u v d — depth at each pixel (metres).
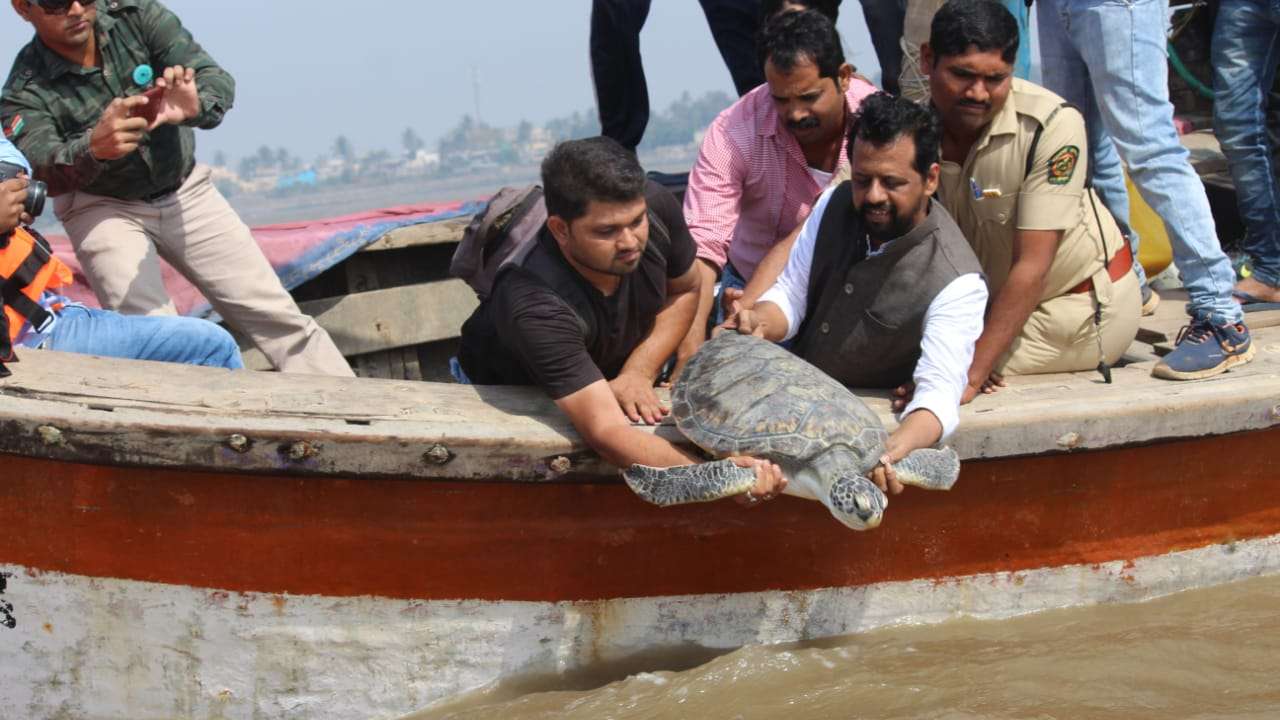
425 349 5.55
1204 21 6.44
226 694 3.29
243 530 3.11
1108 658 3.43
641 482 2.89
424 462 3.02
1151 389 3.56
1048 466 3.50
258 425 2.96
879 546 3.49
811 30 3.52
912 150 3.07
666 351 3.38
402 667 3.32
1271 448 3.70
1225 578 3.85
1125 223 4.71
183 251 4.43
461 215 5.45
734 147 3.91
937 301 3.23
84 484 3.05
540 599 3.32
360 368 5.34
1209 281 3.76
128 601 3.19
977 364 3.44
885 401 3.44
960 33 3.27
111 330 3.65
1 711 3.35
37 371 3.21
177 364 3.39
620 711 3.23
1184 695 3.25
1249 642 3.52
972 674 3.36
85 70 4.11
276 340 4.64
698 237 3.83
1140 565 3.73
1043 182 3.38
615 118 5.91
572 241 2.95
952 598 3.62
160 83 3.98
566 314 3.04
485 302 3.53
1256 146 4.65
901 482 2.95
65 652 3.27
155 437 2.95
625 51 5.70
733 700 3.27
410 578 3.22
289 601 3.20
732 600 3.45
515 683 3.37
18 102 4.09
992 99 3.34
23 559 3.16
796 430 2.91
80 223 4.29
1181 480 3.64
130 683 3.29
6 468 3.05
